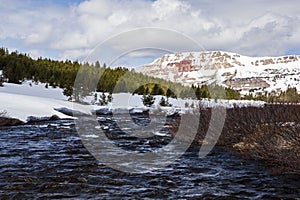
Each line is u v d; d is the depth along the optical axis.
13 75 59.81
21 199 7.19
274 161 10.78
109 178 9.04
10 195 7.42
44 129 20.80
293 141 10.56
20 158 11.36
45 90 57.69
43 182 8.46
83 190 7.92
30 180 8.60
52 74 65.38
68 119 28.77
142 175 9.45
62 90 60.91
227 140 14.72
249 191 8.04
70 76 58.06
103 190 7.96
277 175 9.49
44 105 32.00
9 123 23.19
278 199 7.46
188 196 7.62
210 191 8.01
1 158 11.29
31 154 12.15
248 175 9.53
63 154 12.30
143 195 7.64
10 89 51.91
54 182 8.49
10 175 9.03
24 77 62.38
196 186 8.43
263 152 11.57
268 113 14.38
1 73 61.44
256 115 15.09
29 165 10.30
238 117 15.62
